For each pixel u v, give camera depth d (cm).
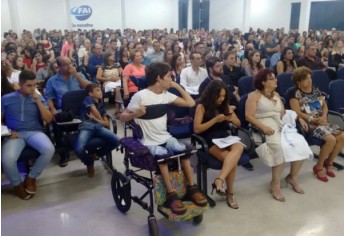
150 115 215
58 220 230
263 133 258
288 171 302
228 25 1513
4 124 267
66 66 333
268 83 261
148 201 242
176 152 207
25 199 256
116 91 448
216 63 346
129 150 216
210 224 224
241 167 312
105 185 280
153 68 217
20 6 1280
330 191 266
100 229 220
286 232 214
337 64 608
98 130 287
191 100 246
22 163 278
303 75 292
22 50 615
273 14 1446
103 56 519
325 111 302
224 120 250
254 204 248
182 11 1562
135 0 1458
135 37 1042
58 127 282
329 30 1303
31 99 270
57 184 281
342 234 212
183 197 214
